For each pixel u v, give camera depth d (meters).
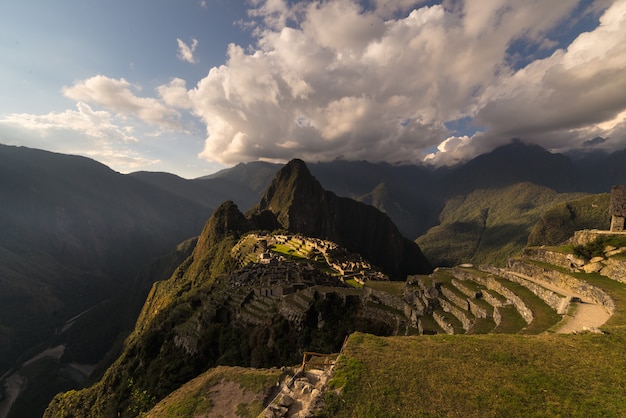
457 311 34.34
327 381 14.23
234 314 61.09
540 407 11.92
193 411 18.92
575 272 29.38
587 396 12.37
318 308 49.41
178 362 58.06
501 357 15.45
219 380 21.53
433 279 43.47
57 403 70.94
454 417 11.64
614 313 20.17
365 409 12.23
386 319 43.56
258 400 18.70
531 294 29.47
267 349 49.25
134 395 54.41
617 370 13.83
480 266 44.56
